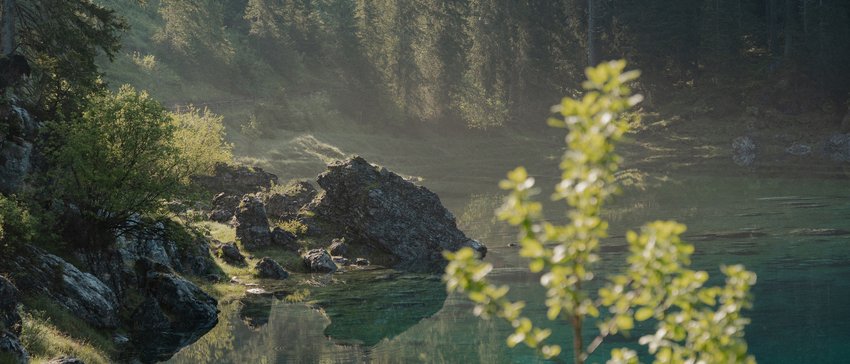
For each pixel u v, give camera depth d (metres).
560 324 26.45
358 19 126.38
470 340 25.14
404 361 22.41
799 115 109.50
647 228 5.70
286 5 134.25
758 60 123.50
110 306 23.89
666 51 122.94
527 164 104.44
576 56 132.00
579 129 5.12
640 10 124.75
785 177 79.56
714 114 112.69
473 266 5.65
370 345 24.55
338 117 116.81
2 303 17.03
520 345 24.19
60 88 30.67
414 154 110.88
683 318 5.79
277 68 128.12
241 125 97.31
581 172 5.15
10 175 24.94
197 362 22.27
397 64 124.12
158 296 27.31
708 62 120.75
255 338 25.33
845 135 98.25
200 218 28.33
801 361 21.25
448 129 122.06
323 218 45.38
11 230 21.69
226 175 53.62
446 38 124.38
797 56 113.00
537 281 34.16
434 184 87.94
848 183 72.00
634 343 23.50
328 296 32.84
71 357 17.28
